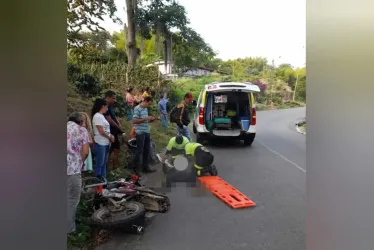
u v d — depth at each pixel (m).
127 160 6.83
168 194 5.40
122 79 15.23
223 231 4.03
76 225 3.98
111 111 6.41
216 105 10.32
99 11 10.54
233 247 3.63
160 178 6.27
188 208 4.79
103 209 4.01
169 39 20.20
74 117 3.77
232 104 10.32
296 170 7.06
